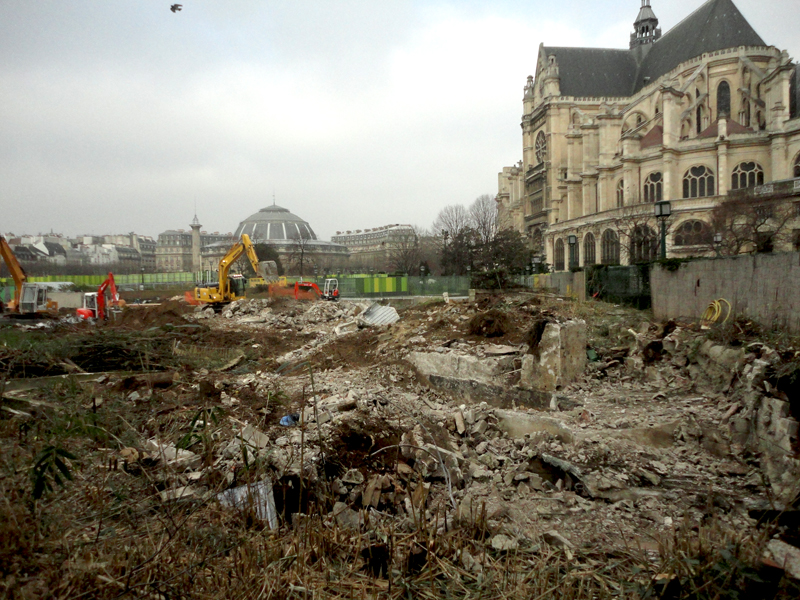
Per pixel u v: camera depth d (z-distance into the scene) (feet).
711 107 216.74
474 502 23.11
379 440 28.27
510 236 234.58
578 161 255.50
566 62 286.05
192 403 32.14
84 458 22.16
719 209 144.97
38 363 40.22
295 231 558.56
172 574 14.34
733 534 17.87
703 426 29.68
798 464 23.11
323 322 98.07
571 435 29.40
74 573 13.80
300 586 14.76
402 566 16.94
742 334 38.06
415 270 280.10
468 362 42.19
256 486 20.67
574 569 17.22
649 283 65.00
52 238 539.70
